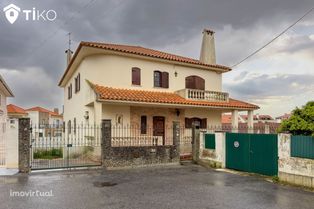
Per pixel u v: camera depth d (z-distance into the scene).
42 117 59.41
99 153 15.63
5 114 29.25
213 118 23.33
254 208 8.02
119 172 13.54
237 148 14.72
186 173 13.66
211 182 11.58
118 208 7.81
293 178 11.16
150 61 20.73
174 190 10.05
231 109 22.42
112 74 18.91
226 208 7.99
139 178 12.17
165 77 21.44
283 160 11.66
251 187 10.71
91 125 18.23
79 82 20.94
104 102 16.69
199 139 17.09
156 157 15.83
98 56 18.80
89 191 9.68
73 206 7.96
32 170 13.30
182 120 21.58
